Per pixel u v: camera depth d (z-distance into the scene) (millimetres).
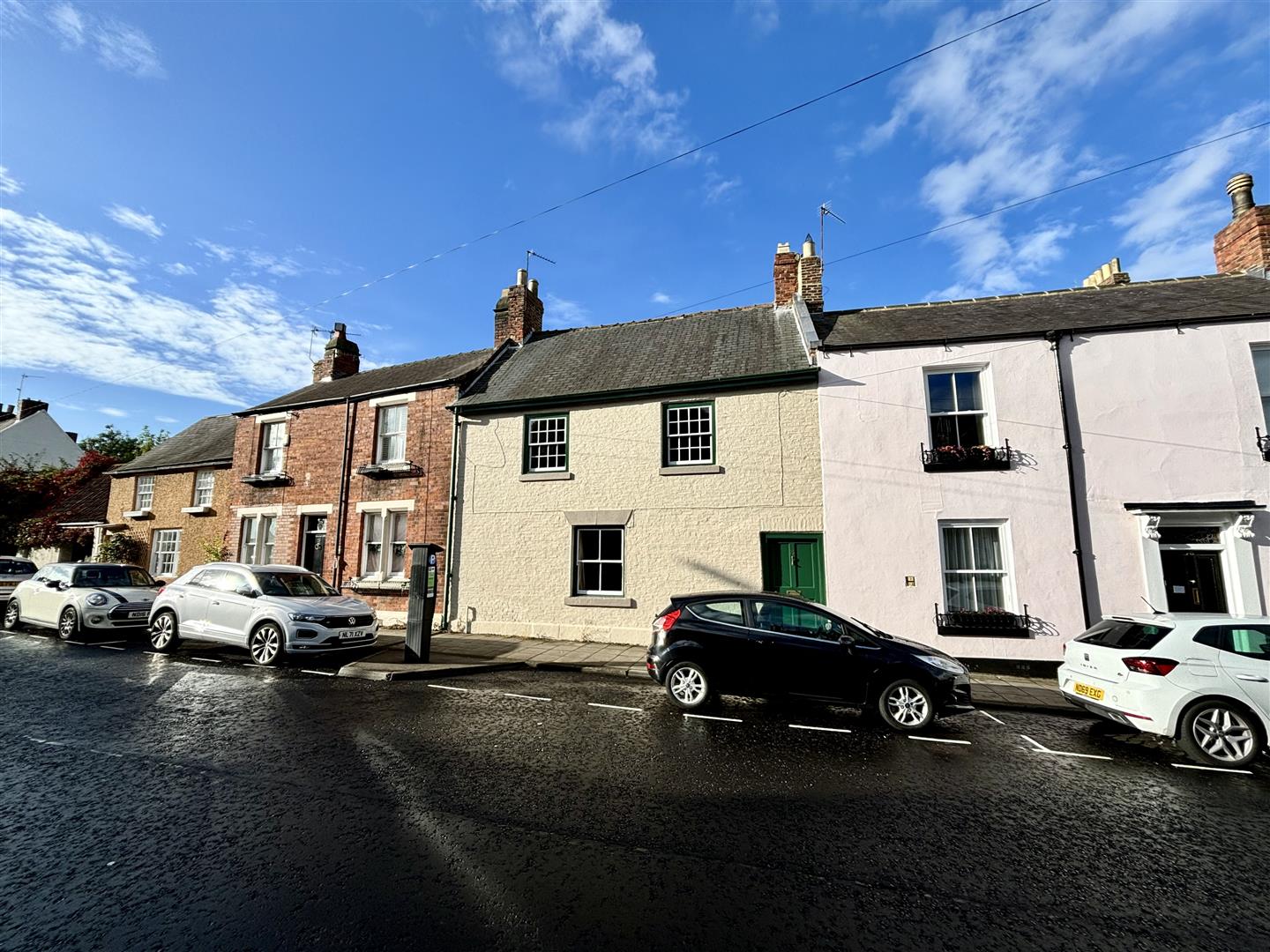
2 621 15523
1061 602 9805
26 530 22125
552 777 4934
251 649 9492
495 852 3600
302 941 2693
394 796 4434
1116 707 6191
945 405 11039
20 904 2959
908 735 6410
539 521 13023
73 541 21516
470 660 9977
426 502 14289
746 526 11539
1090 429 10141
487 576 13281
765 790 4742
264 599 9656
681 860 3564
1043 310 11914
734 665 7117
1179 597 9633
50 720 6270
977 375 11000
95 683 7984
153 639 10711
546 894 3148
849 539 10836
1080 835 4047
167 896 3047
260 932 2762
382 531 14906
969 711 6922
